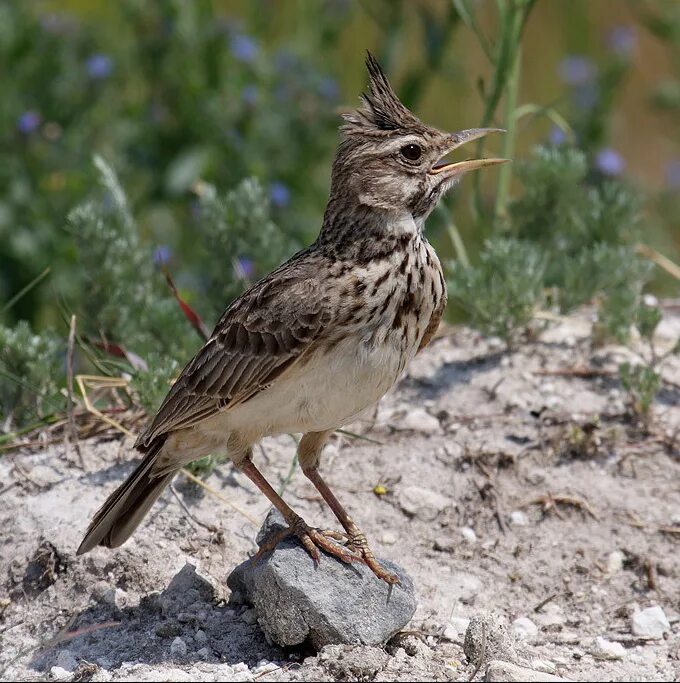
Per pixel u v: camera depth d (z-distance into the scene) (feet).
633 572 35.12
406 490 37.27
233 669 29.45
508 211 47.24
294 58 56.39
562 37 70.74
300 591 29.53
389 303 30.63
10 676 30.32
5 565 34.58
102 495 36.37
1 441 38.40
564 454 38.68
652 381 39.27
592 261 43.19
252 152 54.19
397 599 30.19
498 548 35.81
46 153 52.65
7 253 50.11
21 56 53.88
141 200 53.47
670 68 74.23
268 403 31.07
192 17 55.11
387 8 58.18
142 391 37.65
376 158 31.99
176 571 33.86
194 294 47.67
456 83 60.75
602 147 57.98
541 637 32.55
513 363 42.63
